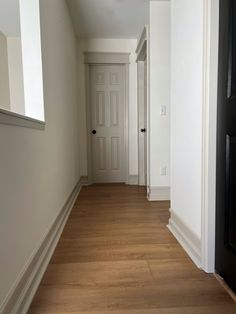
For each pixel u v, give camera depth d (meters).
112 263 1.51
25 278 1.16
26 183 1.25
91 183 4.11
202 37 1.38
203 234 1.40
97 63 3.94
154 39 2.83
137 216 2.41
